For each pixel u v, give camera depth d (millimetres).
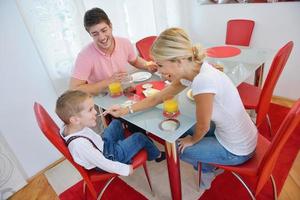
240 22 2213
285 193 1432
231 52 1886
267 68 2295
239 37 2250
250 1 2271
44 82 1849
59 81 1932
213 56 1847
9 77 1643
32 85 1781
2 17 1521
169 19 2887
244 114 1127
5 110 1672
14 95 1696
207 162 1221
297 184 1478
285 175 1547
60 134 1172
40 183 1875
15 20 1583
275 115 2180
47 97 1902
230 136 1120
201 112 1012
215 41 2816
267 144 1242
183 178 1644
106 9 2150
